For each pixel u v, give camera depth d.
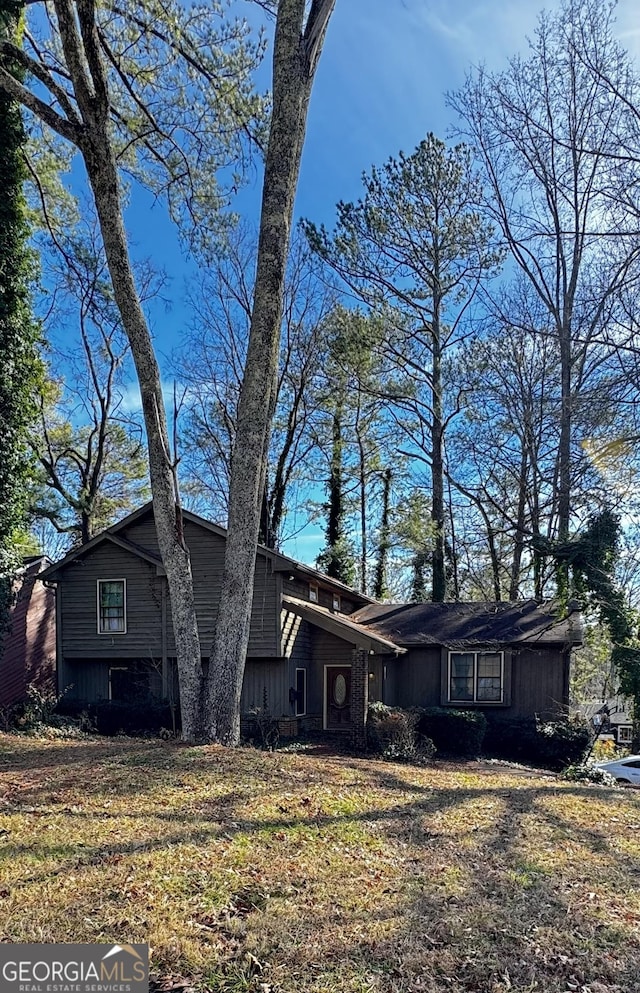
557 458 20.75
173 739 10.46
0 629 12.81
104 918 3.98
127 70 13.30
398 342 24.00
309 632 18.81
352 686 15.64
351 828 6.21
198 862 4.97
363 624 20.42
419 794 8.10
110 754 8.78
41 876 4.54
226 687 9.88
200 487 28.84
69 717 15.86
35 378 13.02
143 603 18.00
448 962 3.78
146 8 12.44
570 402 14.75
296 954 3.73
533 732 16.80
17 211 12.39
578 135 19.09
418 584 29.31
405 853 5.66
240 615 9.98
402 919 4.28
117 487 28.78
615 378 15.09
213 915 4.15
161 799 6.65
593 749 17.89
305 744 15.87
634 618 16.84
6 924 3.85
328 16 10.47
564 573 17.70
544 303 21.94
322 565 26.94
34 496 21.28
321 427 27.42
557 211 20.50
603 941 4.22
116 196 10.52
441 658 18.83
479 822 6.93
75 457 24.83
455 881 5.05
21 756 8.70
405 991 3.46
